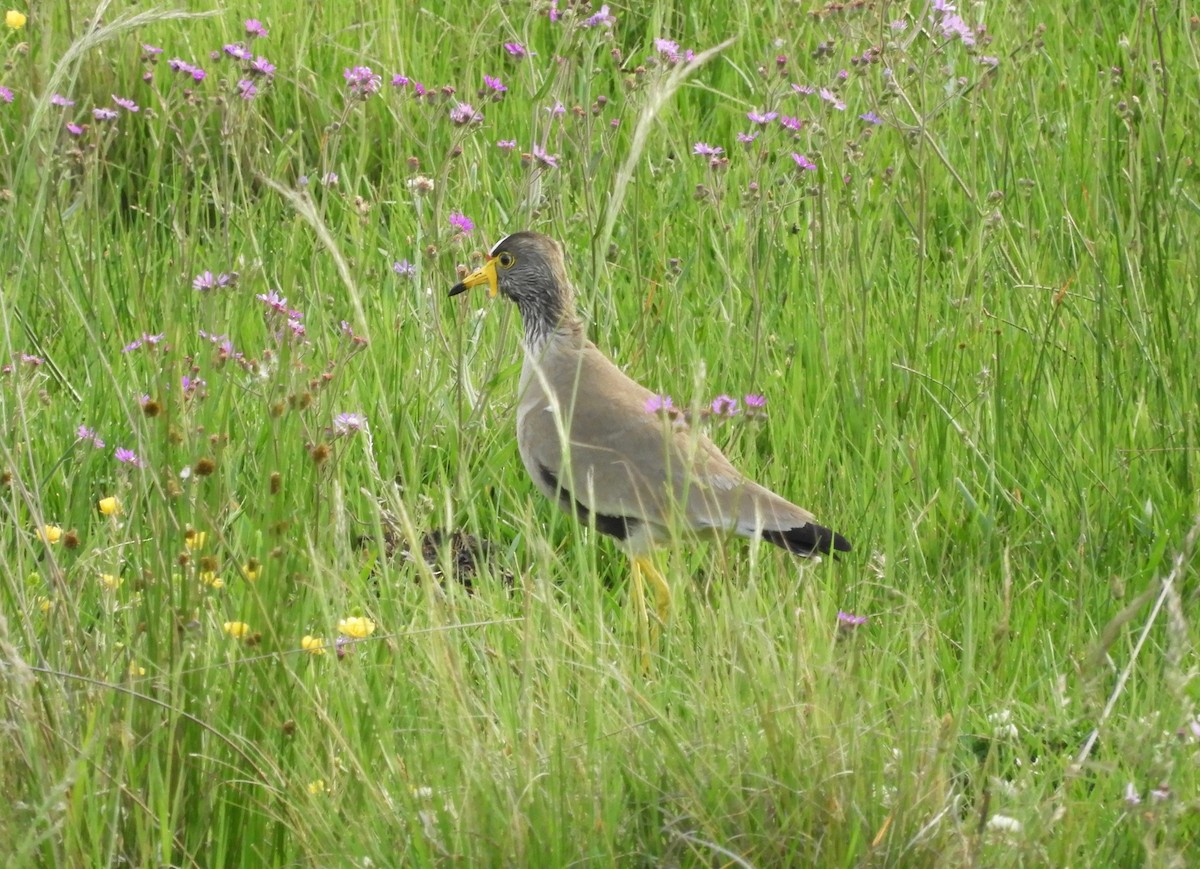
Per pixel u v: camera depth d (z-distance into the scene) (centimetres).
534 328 1130
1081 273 1316
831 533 966
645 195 1449
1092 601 984
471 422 1094
